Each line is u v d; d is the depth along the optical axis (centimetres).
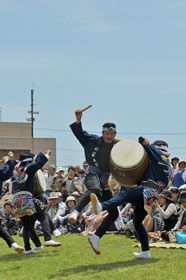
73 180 3228
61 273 1580
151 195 1655
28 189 1988
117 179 1725
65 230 2875
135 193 1666
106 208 1641
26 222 2005
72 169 3250
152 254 1862
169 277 1459
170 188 2528
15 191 1991
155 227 2342
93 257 1844
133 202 1681
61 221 2892
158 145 1795
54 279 1502
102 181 1808
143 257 1766
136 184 1711
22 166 1983
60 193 2983
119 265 1655
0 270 1686
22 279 1529
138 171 1681
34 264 1758
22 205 1967
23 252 2020
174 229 2308
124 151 1714
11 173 1955
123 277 1470
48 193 3262
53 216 2956
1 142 9019
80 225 2831
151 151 1686
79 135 1817
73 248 2109
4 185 3122
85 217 2695
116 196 1664
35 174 2009
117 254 1897
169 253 1884
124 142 1733
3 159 1970
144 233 1764
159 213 2356
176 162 3141
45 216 2052
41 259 1852
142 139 1689
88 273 1552
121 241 2331
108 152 1803
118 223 2691
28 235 2017
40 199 2047
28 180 1977
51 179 3272
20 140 9075
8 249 2175
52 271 1622
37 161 1970
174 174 2944
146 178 1686
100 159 1808
